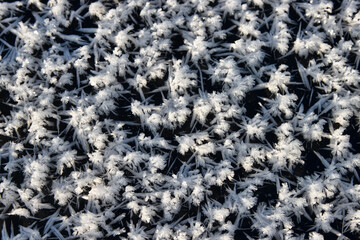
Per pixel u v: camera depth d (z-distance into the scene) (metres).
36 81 0.90
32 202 0.87
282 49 0.89
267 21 0.90
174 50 0.90
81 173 0.87
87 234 0.86
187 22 0.91
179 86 0.89
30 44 0.90
